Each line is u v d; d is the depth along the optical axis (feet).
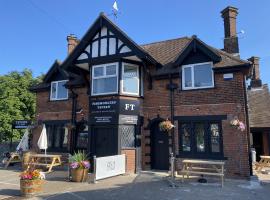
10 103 95.71
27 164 53.57
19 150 63.77
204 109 46.57
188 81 49.01
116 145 48.65
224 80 45.62
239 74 44.68
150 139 51.19
